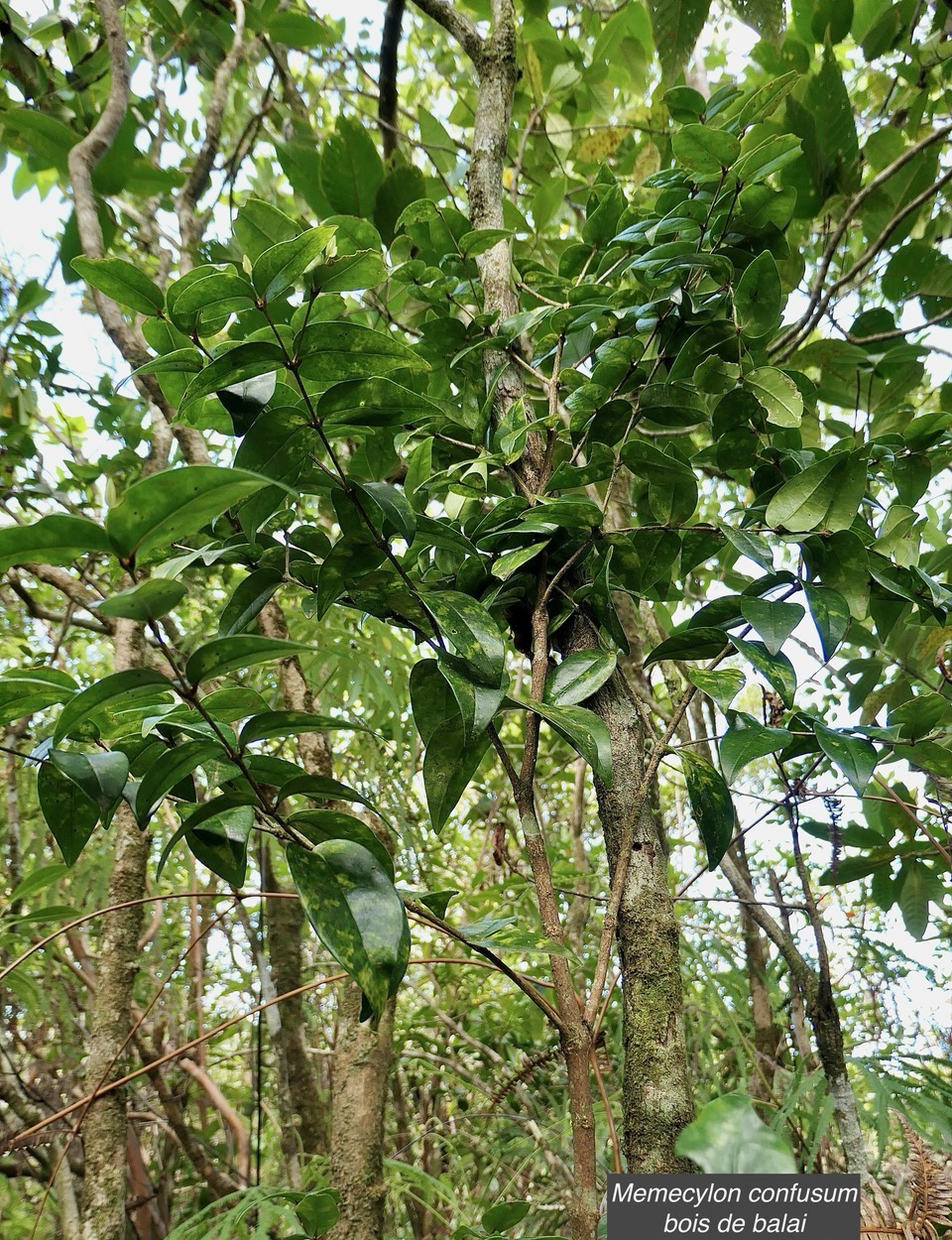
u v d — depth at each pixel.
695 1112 0.91
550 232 2.40
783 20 1.68
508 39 1.59
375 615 0.95
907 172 1.79
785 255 1.25
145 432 2.29
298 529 0.96
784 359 1.78
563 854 2.41
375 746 2.24
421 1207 1.92
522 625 1.14
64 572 1.87
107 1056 1.37
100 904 2.00
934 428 1.14
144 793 0.74
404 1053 2.07
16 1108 1.75
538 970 1.99
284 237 1.26
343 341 0.78
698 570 2.10
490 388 1.15
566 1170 1.58
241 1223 1.42
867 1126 1.44
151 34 2.40
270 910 1.83
